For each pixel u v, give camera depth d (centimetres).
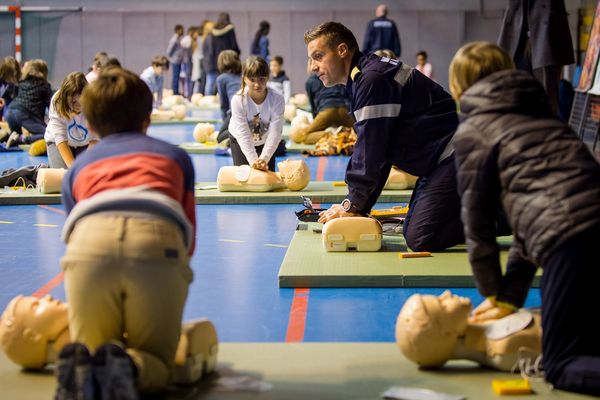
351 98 557
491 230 336
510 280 349
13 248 625
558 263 311
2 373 353
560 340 317
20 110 1295
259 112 824
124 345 319
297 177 823
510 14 893
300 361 366
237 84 1206
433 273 496
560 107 1189
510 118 327
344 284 498
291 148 1251
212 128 1348
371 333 414
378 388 333
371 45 2214
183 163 331
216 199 803
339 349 382
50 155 866
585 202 310
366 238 556
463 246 574
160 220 309
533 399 316
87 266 302
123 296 306
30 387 337
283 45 2753
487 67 340
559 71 877
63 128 805
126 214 307
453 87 350
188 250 327
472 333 348
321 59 550
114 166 321
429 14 2697
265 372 352
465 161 332
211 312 455
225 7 2722
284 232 668
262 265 560
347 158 1177
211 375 348
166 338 312
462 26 2695
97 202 309
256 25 2748
